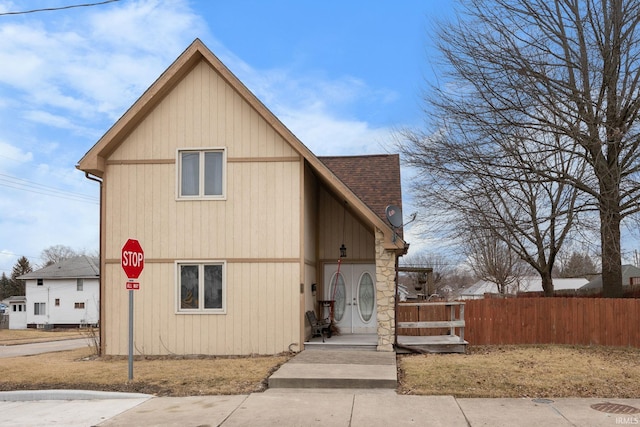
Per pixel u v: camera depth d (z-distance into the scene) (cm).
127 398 966
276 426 762
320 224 1711
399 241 1346
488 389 955
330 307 1620
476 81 1877
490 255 3438
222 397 941
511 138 1866
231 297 1400
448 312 1741
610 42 1725
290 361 1200
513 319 1645
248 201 1414
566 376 1053
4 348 2423
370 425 761
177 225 1424
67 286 5934
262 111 1383
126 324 1419
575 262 3922
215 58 1394
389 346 1359
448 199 2161
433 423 765
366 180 1755
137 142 1445
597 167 1752
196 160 1442
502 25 1845
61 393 993
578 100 1692
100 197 1456
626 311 1595
